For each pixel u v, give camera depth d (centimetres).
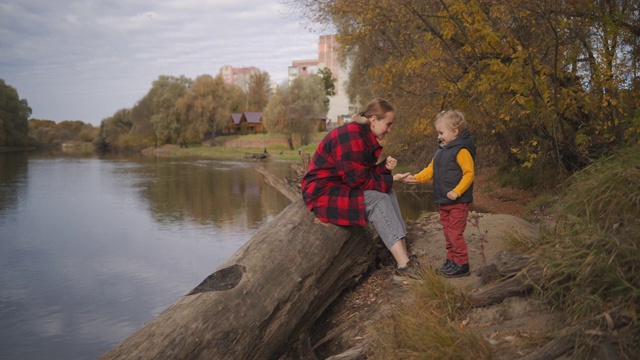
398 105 1362
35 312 911
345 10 1205
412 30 1225
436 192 406
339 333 409
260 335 356
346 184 420
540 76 966
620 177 329
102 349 761
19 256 1324
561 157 1116
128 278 1109
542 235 396
